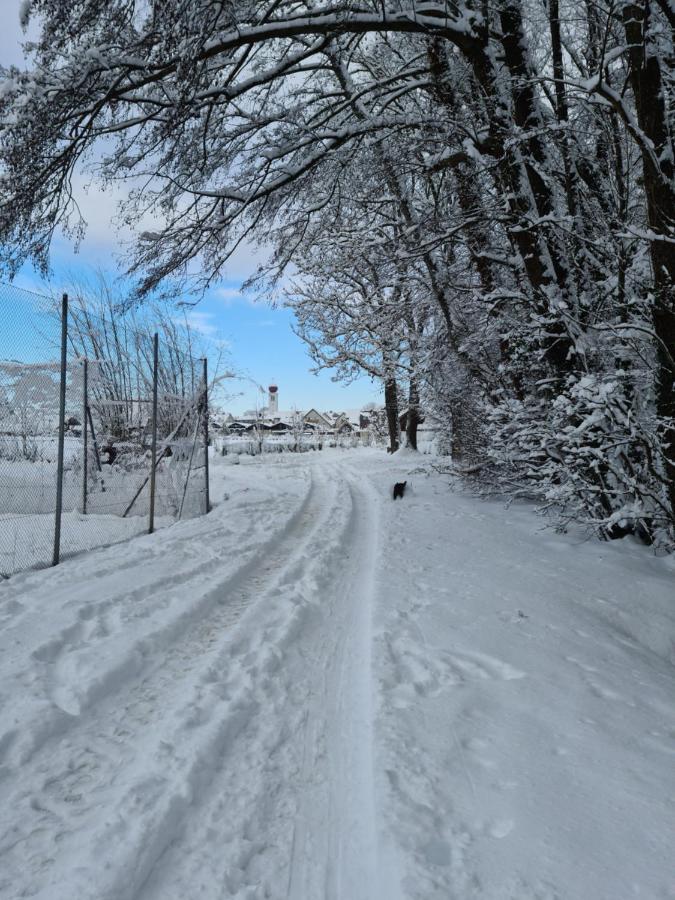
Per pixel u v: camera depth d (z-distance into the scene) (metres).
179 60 5.78
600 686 3.38
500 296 8.43
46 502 9.66
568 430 6.59
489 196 9.53
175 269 8.60
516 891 1.77
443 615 4.49
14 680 3.33
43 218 7.01
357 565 6.68
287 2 7.00
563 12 9.24
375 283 13.83
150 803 2.29
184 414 10.36
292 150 8.14
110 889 1.85
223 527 8.73
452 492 13.02
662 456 6.26
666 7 5.72
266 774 2.61
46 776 2.54
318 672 3.72
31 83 5.72
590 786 2.34
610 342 7.71
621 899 1.74
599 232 8.10
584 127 8.74
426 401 13.96
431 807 2.18
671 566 6.74
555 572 6.16
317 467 23.69
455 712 2.94
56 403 7.59
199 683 3.46
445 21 7.28
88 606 4.60
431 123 8.31
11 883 1.89
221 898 1.90
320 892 1.94
